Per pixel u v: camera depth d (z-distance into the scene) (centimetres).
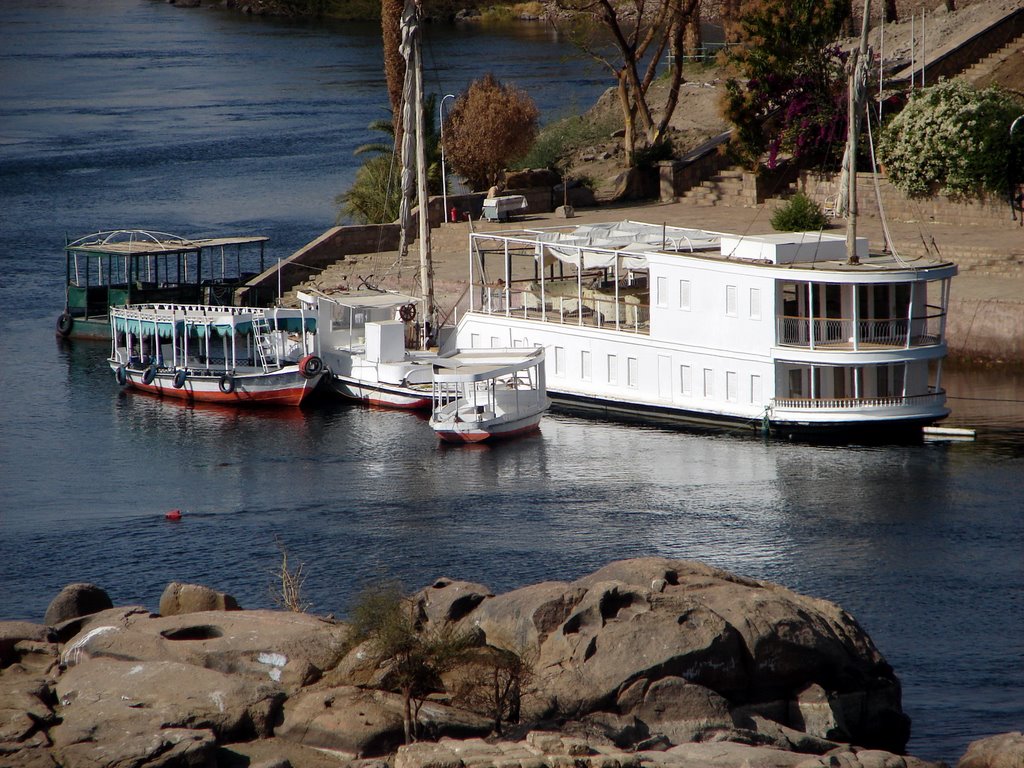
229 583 14338
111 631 10256
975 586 13612
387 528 16050
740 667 9631
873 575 14012
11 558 15225
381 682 9494
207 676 9506
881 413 18450
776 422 18912
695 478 17488
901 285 18562
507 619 10031
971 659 11888
